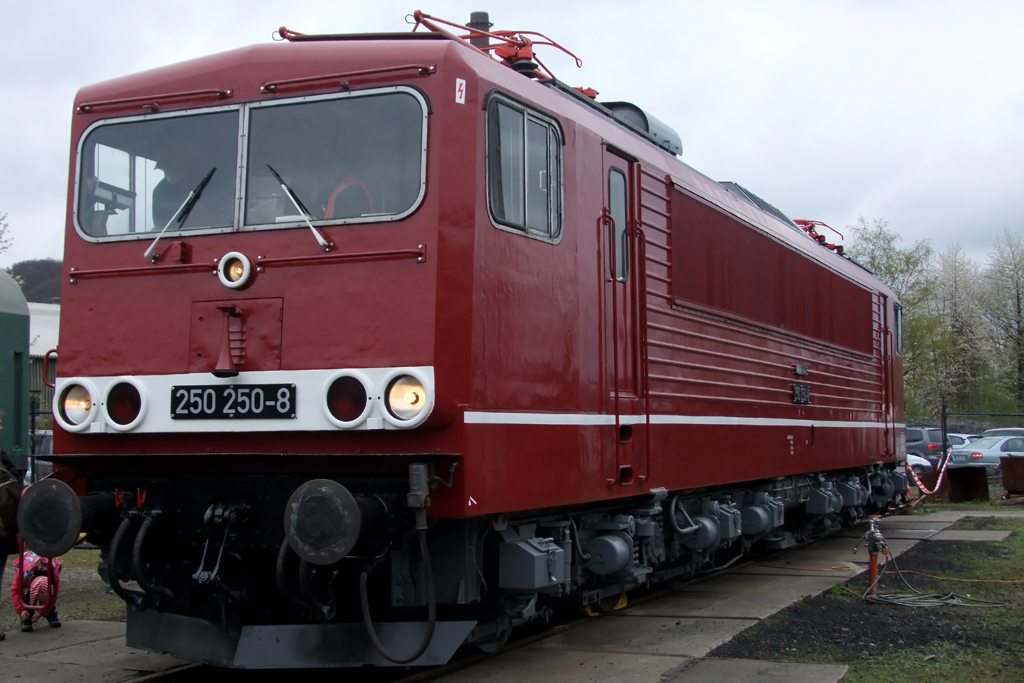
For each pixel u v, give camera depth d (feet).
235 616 17.81
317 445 17.38
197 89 19.22
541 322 19.88
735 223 31.40
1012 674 19.33
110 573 17.89
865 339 46.96
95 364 18.88
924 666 20.03
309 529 15.87
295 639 17.54
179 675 20.33
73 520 17.24
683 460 26.32
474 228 17.78
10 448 32.01
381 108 18.03
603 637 23.24
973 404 158.51
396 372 16.88
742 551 34.37
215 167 18.84
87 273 19.22
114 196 19.53
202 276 18.38
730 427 29.71
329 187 18.07
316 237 17.72
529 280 19.53
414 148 17.67
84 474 19.20
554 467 19.90
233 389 17.79
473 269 17.65
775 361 34.17
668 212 26.84
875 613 26.04
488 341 17.99
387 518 16.89
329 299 17.53
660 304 25.81
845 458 42.50
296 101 18.53
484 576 20.07
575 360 21.12
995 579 31.78
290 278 17.81
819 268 40.19
